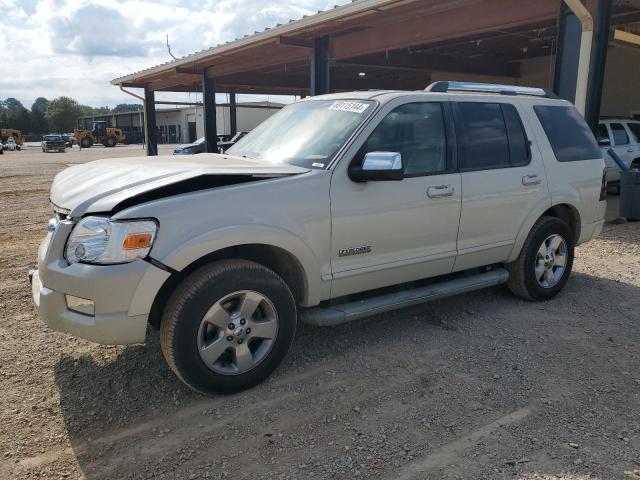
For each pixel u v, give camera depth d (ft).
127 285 10.28
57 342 14.37
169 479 9.09
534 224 16.85
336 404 11.34
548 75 63.67
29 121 388.98
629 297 17.97
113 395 11.73
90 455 9.73
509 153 16.07
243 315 11.51
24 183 58.44
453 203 14.51
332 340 14.51
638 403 11.34
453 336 14.78
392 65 57.21
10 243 26.61
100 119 332.60
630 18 40.32
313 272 12.40
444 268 14.93
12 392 11.81
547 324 15.60
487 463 9.40
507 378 12.41
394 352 13.79
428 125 14.38
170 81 71.87
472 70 63.98
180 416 10.95
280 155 13.97
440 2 32.55
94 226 10.41
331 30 40.50
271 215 11.60
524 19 31.65
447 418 10.80
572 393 11.75
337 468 9.30
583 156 18.28
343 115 13.99
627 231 28.55
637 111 54.34
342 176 12.66
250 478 9.08
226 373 11.45
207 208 10.96
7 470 9.30
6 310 16.76
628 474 9.10
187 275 11.52
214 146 64.80
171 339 10.83
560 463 9.39
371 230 13.11
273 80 76.07
